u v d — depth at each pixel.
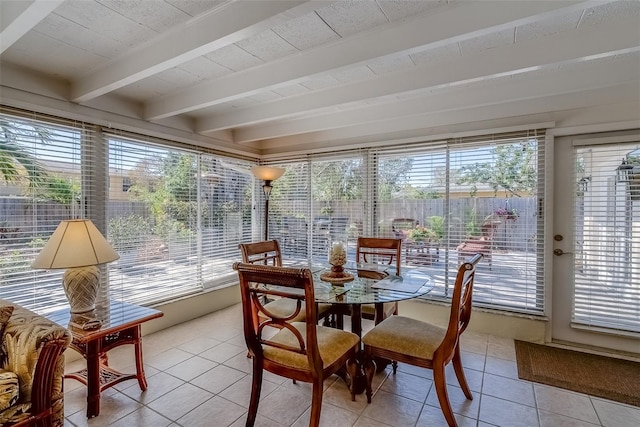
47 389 1.42
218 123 3.38
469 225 3.14
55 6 1.39
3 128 2.20
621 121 2.54
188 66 2.31
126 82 2.21
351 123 3.25
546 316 2.84
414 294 2.00
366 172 3.65
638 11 1.68
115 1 1.59
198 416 1.84
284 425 1.77
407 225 3.43
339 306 2.53
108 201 2.79
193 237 3.54
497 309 3.02
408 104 2.95
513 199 2.96
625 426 1.77
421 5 1.64
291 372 1.66
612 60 2.22
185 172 3.45
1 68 2.17
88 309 2.00
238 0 1.59
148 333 3.02
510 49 2.04
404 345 1.85
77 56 2.12
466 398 2.02
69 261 1.82
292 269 1.51
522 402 1.99
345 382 2.18
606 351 2.66
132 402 1.96
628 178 2.58
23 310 1.70
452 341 1.71
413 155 3.40
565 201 2.80
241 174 4.17
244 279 1.67
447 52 2.10
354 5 1.63
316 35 1.92
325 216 3.92
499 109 2.93
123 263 2.90
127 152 2.93
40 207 2.38
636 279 2.58
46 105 2.38
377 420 1.82
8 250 2.22
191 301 3.43
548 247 2.82
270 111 3.04
